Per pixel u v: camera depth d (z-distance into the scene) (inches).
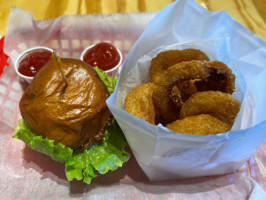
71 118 8.7
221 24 10.4
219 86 9.3
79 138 9.1
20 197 9.5
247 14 14.0
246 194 9.4
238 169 10.3
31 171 10.2
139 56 10.8
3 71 12.3
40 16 13.9
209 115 8.6
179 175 9.8
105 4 14.3
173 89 9.5
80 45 13.5
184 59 10.5
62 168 10.3
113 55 12.2
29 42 13.1
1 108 11.5
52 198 9.5
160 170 9.4
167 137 7.5
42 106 8.7
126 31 13.7
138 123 7.4
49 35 13.4
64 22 13.5
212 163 8.8
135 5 14.3
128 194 9.4
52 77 9.0
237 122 9.7
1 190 9.6
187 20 10.6
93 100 9.0
